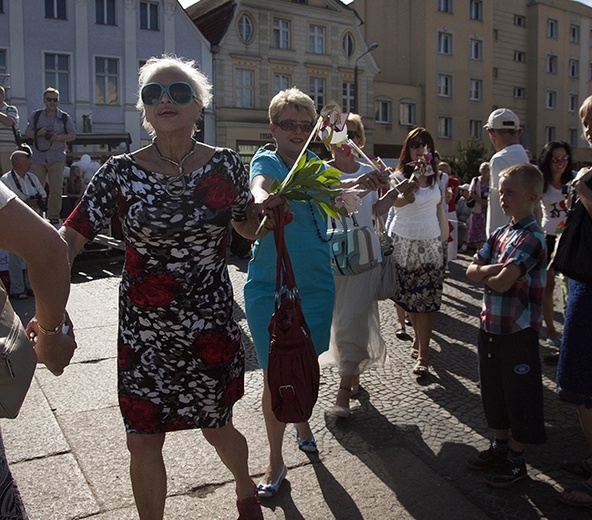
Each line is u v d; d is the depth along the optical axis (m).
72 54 26.09
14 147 8.74
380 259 3.86
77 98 26.33
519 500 2.97
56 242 1.65
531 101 44.16
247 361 4.95
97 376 4.52
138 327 2.34
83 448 3.40
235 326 2.49
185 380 2.37
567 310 3.10
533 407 3.01
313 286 3.20
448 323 6.39
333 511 2.88
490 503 2.95
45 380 4.42
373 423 3.87
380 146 36.53
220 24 29.61
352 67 33.53
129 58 27.20
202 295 2.33
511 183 3.11
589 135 3.12
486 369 3.18
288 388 2.47
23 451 3.36
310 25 31.83
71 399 4.09
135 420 2.35
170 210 2.22
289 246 3.14
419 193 4.62
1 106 8.71
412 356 5.21
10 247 1.59
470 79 39.72
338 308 3.93
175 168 2.29
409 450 3.49
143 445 2.35
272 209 2.61
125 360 2.36
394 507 2.91
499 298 3.11
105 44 26.72
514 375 3.04
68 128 9.79
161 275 2.28
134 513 2.80
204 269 2.33
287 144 3.23
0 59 25.02
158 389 2.34
